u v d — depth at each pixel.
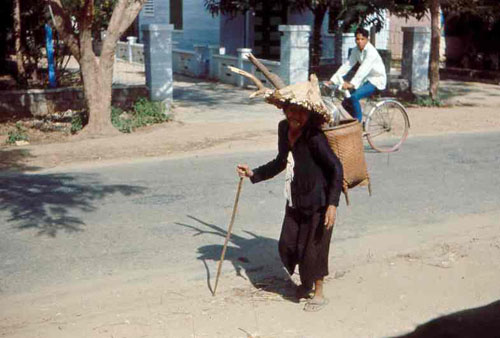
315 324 4.68
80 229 6.93
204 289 5.35
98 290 5.32
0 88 16.33
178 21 27.59
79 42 12.27
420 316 4.84
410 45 18.77
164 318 4.75
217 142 11.72
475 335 4.54
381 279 5.54
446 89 20.08
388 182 8.95
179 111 15.31
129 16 12.16
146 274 5.68
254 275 5.68
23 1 16.80
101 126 12.39
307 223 4.89
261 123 13.73
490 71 22.86
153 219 7.28
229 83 21.11
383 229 6.96
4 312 4.89
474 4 20.78
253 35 25.97
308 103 4.55
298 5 21.23
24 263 5.96
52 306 5.00
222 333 4.50
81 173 9.46
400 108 10.91
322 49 25.98
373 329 4.61
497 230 6.93
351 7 18.75
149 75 14.64
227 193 8.39
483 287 5.39
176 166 9.88
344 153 5.01
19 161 10.24
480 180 9.11
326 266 4.93
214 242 6.55
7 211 7.56
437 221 7.25
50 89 14.47
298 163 4.80
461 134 12.75
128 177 9.20
